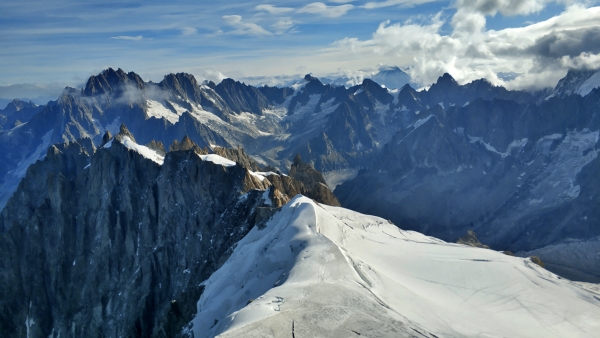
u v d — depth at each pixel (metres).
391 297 94.00
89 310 176.75
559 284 112.38
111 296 177.12
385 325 77.50
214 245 161.50
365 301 84.50
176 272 170.12
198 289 136.12
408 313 87.19
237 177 182.62
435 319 89.06
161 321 135.62
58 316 180.62
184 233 178.38
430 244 140.50
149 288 167.88
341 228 130.88
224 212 170.75
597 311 100.50
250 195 169.38
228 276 123.75
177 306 136.62
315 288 87.75
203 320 109.12
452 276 114.94
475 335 85.38
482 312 99.38
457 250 134.50
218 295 117.69
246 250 134.88
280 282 94.62
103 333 169.75
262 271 110.50
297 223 119.56
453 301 103.56
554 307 101.94
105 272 182.88
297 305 81.25
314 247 105.44
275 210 144.50
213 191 179.88
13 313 180.88
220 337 70.56
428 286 109.38
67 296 184.12
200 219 175.75
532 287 110.19
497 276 115.19
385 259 122.69
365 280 98.19
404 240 144.25
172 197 184.88
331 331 74.50
